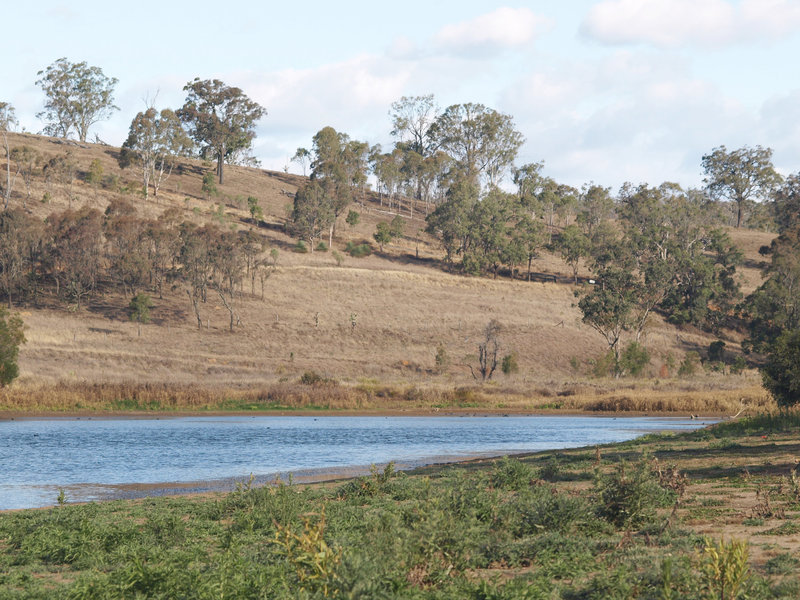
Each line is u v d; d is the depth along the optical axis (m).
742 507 13.87
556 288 131.62
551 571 9.64
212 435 41.16
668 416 58.03
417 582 8.87
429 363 92.12
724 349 113.06
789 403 32.28
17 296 102.06
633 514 12.34
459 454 32.50
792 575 8.92
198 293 108.88
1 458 30.73
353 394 64.25
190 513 16.39
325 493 18.47
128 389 59.50
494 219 142.62
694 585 7.98
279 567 9.25
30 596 9.24
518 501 13.09
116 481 24.89
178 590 8.73
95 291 107.19
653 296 107.25
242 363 84.44
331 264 129.88
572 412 61.50
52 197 134.25
